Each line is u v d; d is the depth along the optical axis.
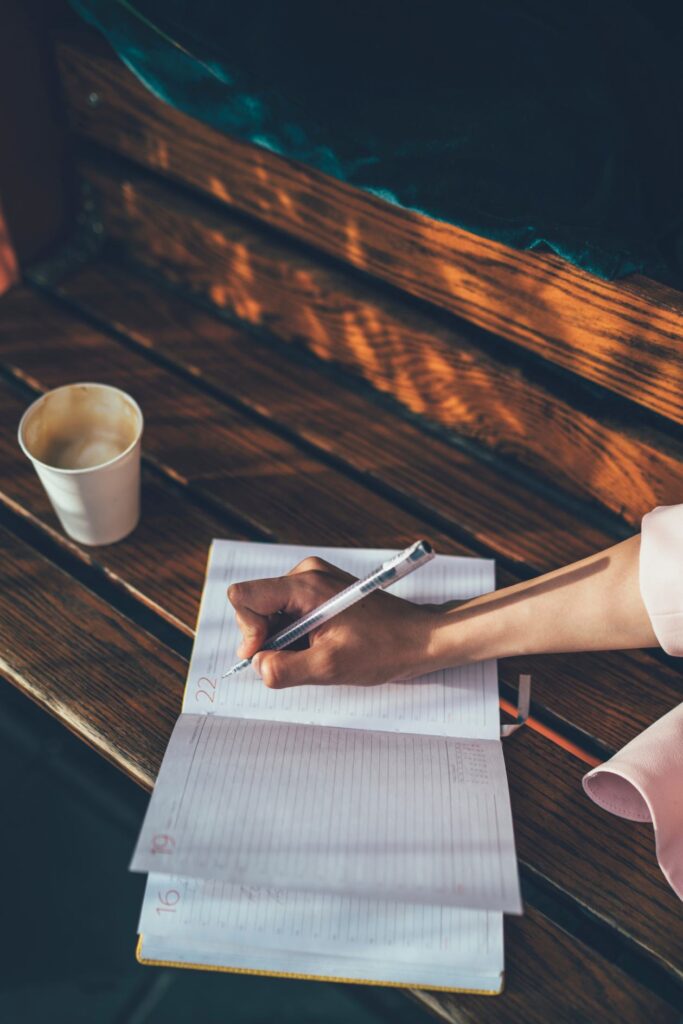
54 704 1.16
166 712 1.16
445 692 1.15
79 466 1.24
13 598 1.24
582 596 1.09
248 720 1.11
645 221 1.16
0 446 1.39
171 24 1.17
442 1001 0.99
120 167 1.51
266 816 1.01
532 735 1.15
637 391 1.20
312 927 0.97
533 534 1.34
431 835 1.01
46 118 1.47
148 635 1.22
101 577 1.39
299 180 1.31
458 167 1.16
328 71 1.18
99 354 1.50
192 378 1.49
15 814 1.72
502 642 1.12
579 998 1.00
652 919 1.04
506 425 1.36
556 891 1.07
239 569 1.24
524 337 1.25
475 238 1.20
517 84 1.16
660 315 1.11
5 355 1.48
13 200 1.49
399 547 1.31
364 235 1.30
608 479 1.31
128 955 1.64
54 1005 1.59
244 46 1.18
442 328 1.33
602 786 1.09
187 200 1.47
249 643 1.10
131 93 1.37
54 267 1.59
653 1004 1.00
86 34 1.39
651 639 1.10
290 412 1.44
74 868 1.69
